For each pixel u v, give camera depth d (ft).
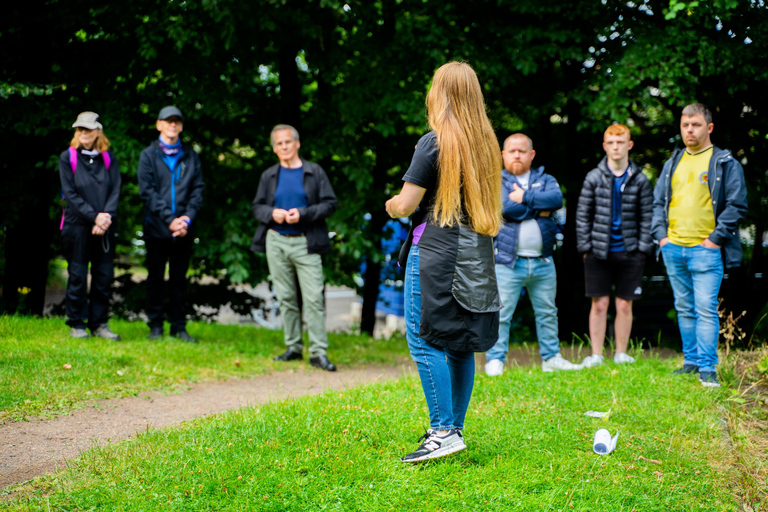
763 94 23.62
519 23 25.04
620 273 16.67
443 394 9.15
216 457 9.46
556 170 30.22
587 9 23.39
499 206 9.12
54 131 25.18
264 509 8.09
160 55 25.05
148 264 19.57
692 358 15.03
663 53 21.81
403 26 24.30
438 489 8.72
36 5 24.54
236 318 50.08
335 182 27.14
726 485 9.52
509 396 13.29
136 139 24.84
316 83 29.55
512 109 29.96
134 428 11.93
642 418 11.93
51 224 27.81
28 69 25.36
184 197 19.29
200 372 17.01
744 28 21.83
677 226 14.71
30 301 27.43
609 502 8.63
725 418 12.21
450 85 9.00
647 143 28.81
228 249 24.47
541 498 8.50
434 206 8.83
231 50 24.76
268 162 27.63
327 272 28.32
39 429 11.48
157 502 8.22
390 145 29.43
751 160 24.32
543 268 15.92
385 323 58.65
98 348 17.08
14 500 8.32
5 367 14.51
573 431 11.21
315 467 9.21
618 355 16.60
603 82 23.47
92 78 25.43
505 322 15.93
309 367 19.24
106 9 23.97
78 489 8.60
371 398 12.60
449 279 8.72
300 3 24.06
